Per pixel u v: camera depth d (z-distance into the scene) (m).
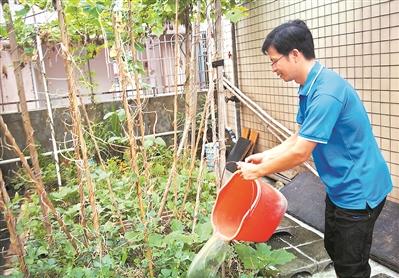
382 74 3.20
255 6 4.91
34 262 2.61
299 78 1.90
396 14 2.98
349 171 1.88
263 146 5.17
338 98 1.77
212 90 2.53
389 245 2.82
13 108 5.86
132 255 2.77
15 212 3.36
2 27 3.29
